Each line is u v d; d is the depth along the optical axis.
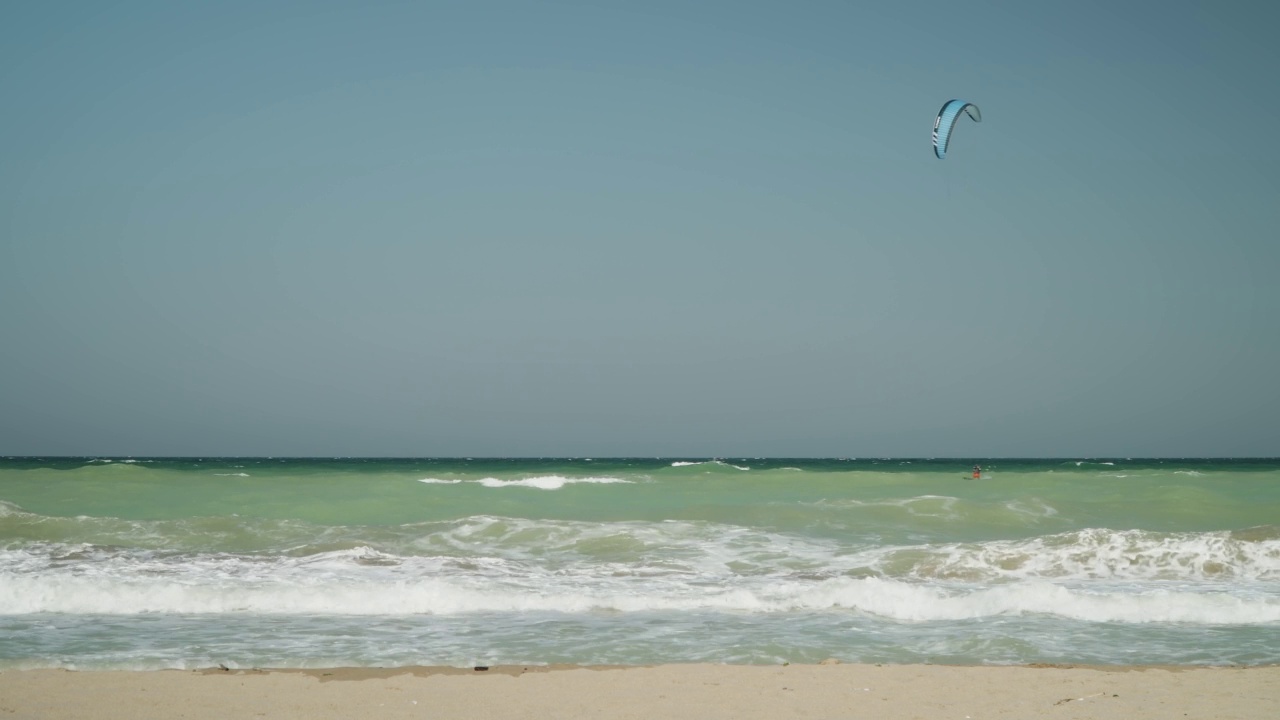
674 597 12.64
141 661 9.38
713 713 7.45
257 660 9.48
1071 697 7.96
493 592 12.60
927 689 8.23
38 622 11.38
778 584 13.98
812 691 8.16
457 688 8.27
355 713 7.43
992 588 12.37
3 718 7.20
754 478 35.56
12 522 18.86
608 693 8.09
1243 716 7.38
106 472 32.81
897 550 16.77
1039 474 37.78
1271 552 15.36
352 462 112.44
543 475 42.09
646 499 28.19
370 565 15.44
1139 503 24.03
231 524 19.31
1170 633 10.94
